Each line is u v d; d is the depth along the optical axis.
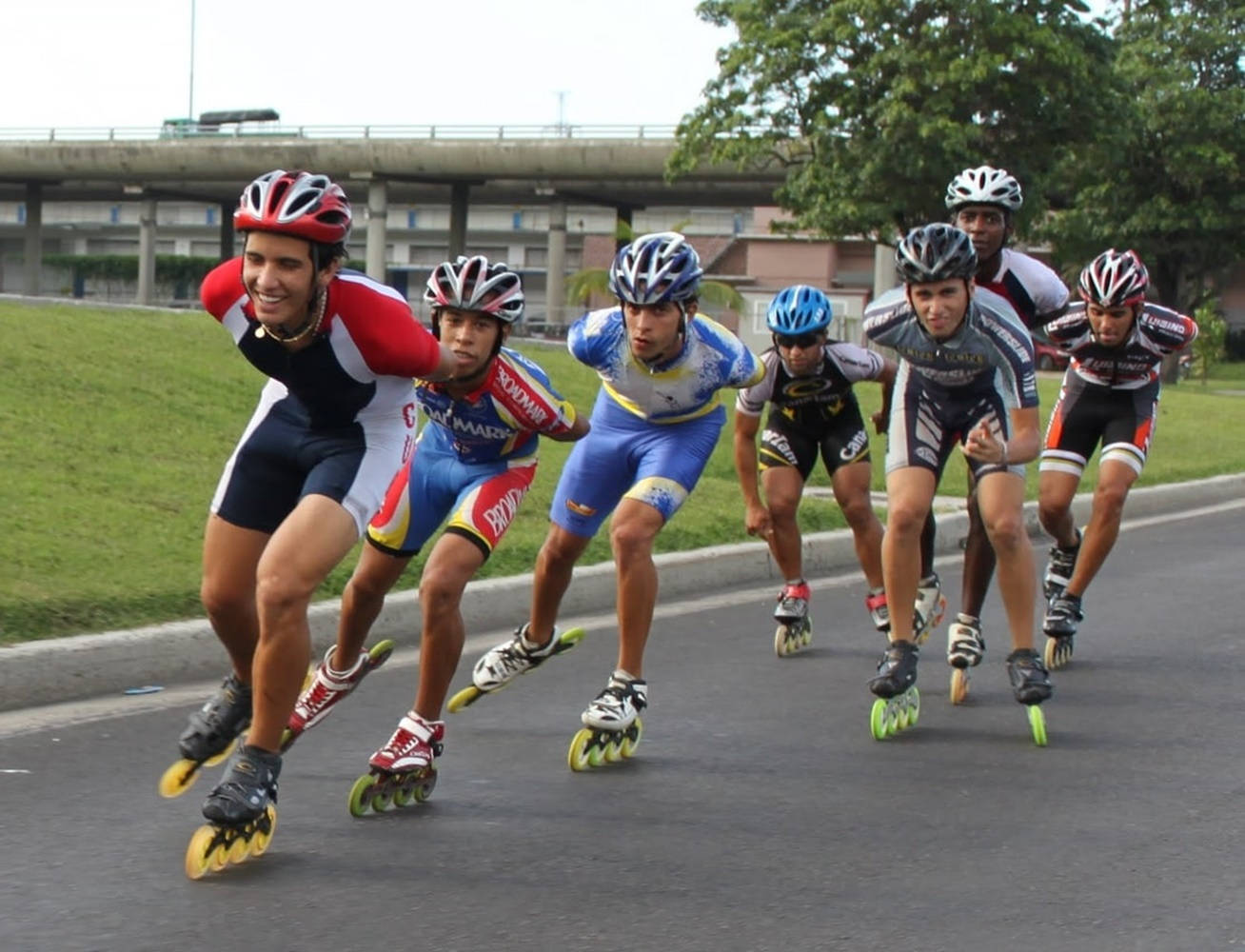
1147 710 9.73
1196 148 58.06
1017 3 48.66
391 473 6.70
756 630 12.27
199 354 21.08
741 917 5.94
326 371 6.40
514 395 7.70
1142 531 19.16
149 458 15.28
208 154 86.50
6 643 9.28
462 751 8.45
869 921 5.92
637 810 7.39
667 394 8.68
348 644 7.94
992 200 9.94
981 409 9.21
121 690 9.47
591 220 110.81
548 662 10.77
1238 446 29.69
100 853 6.51
